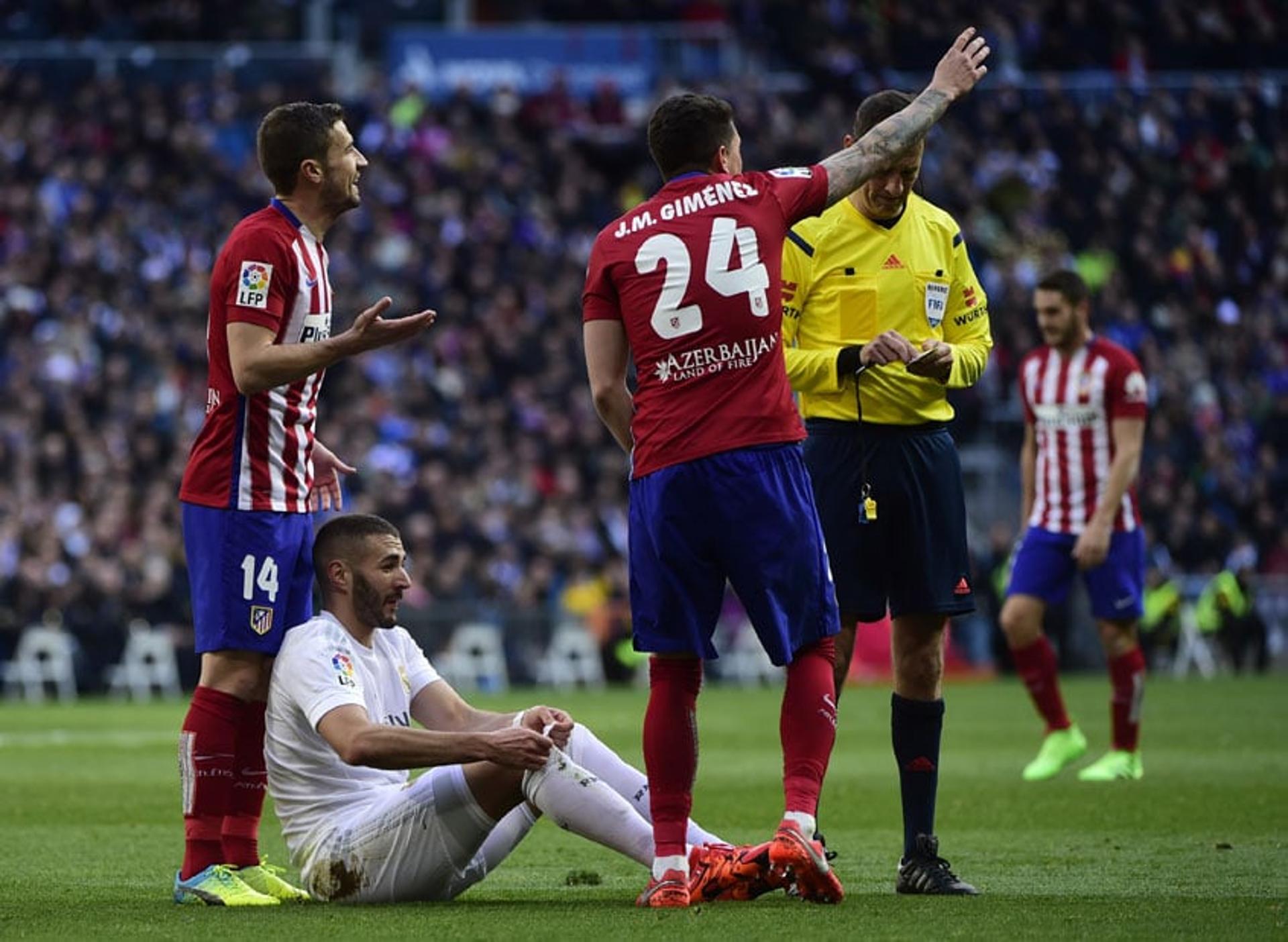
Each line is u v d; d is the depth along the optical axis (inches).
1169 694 2972.4
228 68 4655.5
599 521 3752.5
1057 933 751.7
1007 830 1233.4
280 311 896.3
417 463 3737.7
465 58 4960.6
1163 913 818.8
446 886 871.1
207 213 4269.2
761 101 4699.8
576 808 855.7
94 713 2795.3
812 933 749.9
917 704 938.1
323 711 853.2
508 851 893.8
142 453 3599.9
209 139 4490.7
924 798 927.0
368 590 893.2
